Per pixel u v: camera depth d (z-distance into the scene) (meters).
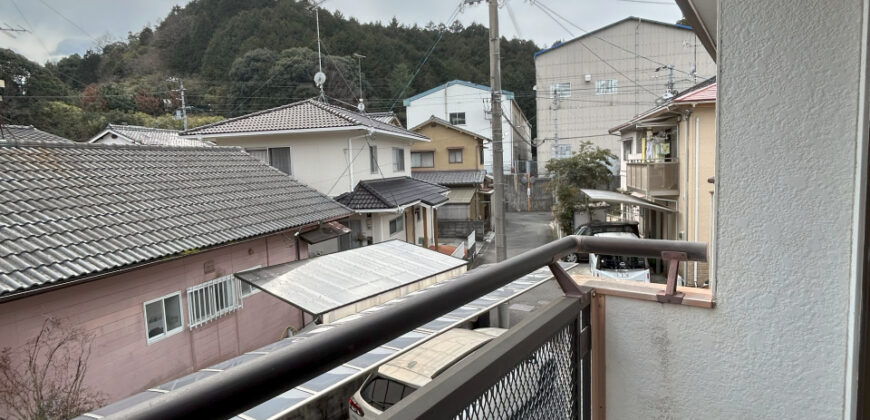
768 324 1.12
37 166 6.38
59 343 4.86
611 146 27.70
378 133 13.88
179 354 6.29
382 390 3.67
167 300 6.16
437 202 14.15
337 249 12.05
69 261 4.83
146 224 6.15
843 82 0.99
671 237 11.81
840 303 1.04
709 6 1.24
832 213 1.03
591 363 1.35
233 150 10.69
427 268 6.95
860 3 0.96
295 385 0.56
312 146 13.00
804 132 1.04
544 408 1.08
